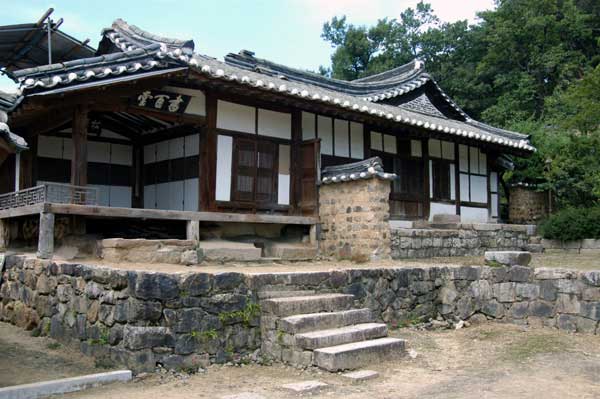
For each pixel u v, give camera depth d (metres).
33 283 8.26
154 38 10.79
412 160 14.99
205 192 10.55
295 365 6.18
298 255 11.50
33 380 5.60
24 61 14.61
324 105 11.48
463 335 8.32
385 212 11.26
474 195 16.95
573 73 29.14
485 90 33.75
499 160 19.30
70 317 7.09
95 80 8.50
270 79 11.23
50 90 8.07
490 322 9.18
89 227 10.19
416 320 8.92
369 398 4.97
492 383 5.55
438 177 15.72
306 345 6.09
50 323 7.62
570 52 29.70
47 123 9.88
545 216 19.75
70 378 5.38
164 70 9.10
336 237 11.74
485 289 9.30
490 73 33.69
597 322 8.09
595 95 13.78
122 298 6.05
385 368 6.13
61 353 6.79
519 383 5.55
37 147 11.26
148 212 9.45
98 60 8.76
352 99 12.91
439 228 14.64
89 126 11.97
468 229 14.90
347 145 13.29
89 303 6.69
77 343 6.85
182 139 11.51
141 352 5.77
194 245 9.73
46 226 8.37
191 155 11.20
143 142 12.74
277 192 11.81
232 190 10.99
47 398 5.02
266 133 11.68
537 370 6.18
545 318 8.70
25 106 8.50
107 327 6.26
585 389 5.36
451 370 6.17
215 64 10.48
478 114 34.72
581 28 29.78
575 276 8.40
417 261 12.16
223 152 10.89
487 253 9.68
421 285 9.11
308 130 12.50
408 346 7.33
